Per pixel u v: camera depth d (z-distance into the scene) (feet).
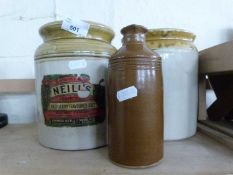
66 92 1.19
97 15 2.18
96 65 1.22
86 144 1.25
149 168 1.03
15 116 2.23
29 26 2.17
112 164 1.08
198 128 1.68
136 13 2.20
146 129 1.00
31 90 2.08
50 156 1.19
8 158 1.18
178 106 1.40
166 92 1.37
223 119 1.85
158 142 1.05
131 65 0.98
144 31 1.07
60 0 2.16
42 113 1.28
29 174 0.99
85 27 1.22
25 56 2.19
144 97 0.99
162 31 1.36
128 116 1.00
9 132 1.75
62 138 1.24
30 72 2.20
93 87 1.22
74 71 1.18
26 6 2.16
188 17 2.23
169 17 2.22
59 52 1.17
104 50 1.25
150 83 1.00
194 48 1.46
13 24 2.17
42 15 2.17
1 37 2.18
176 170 1.01
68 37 1.22
